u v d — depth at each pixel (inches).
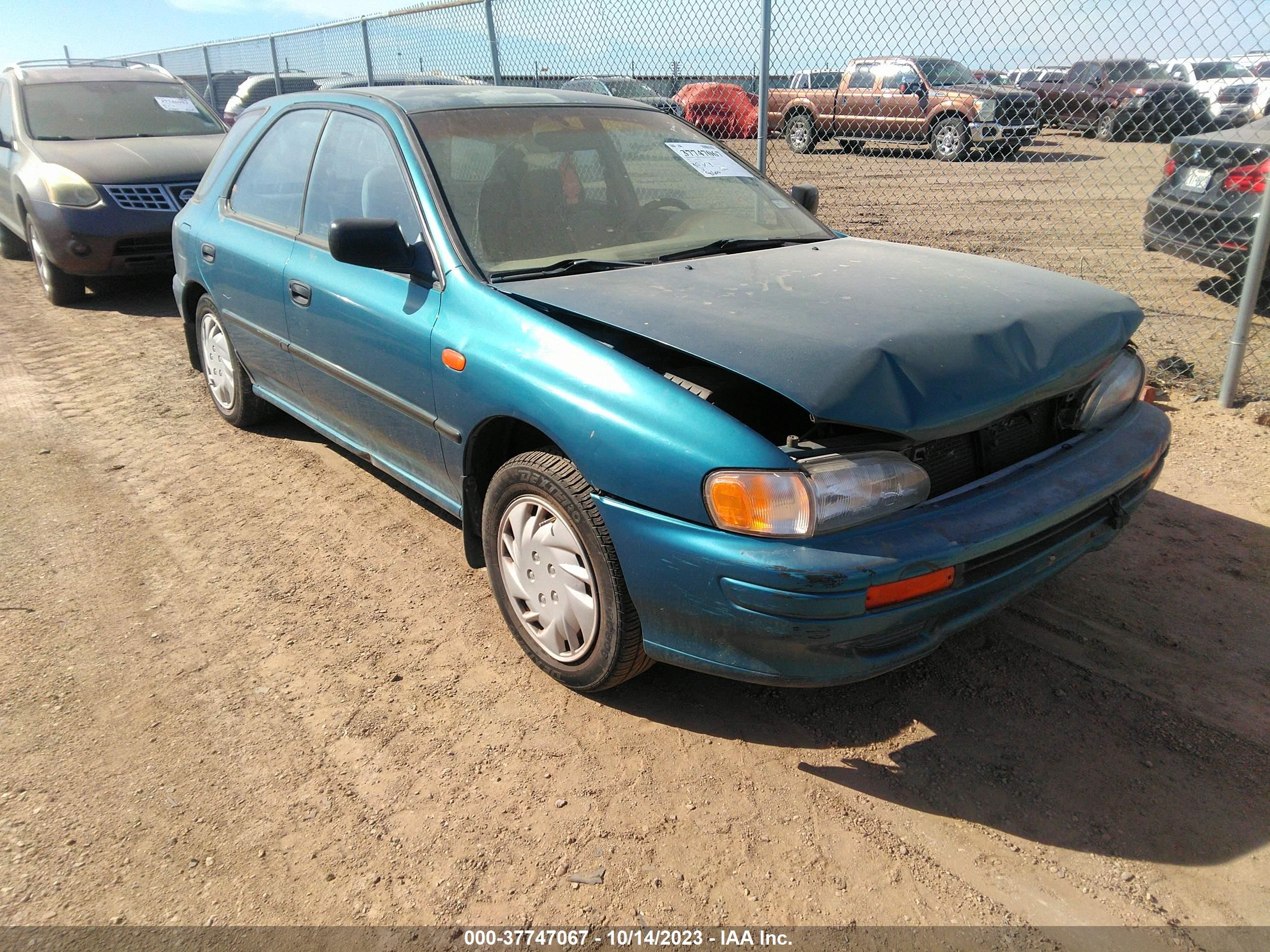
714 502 83.1
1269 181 166.4
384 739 100.9
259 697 108.5
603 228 125.4
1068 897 78.6
